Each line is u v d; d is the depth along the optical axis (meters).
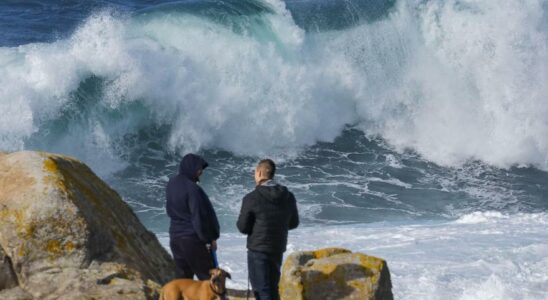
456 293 36.34
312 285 27.81
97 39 72.56
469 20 85.31
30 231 25.91
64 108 69.69
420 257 42.84
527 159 80.62
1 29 100.38
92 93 71.31
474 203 69.50
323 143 81.06
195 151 76.00
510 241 46.94
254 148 77.62
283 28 82.25
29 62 69.19
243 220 25.44
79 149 70.88
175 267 30.20
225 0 82.12
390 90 84.75
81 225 26.50
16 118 67.44
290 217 26.02
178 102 75.12
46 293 25.03
